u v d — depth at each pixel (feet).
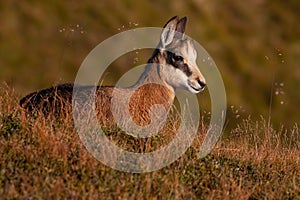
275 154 129.08
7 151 107.86
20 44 360.07
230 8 442.50
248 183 112.06
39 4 386.32
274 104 359.25
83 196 96.63
